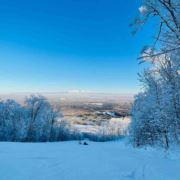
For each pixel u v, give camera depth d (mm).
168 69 9094
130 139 31812
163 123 18172
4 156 10242
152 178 6445
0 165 7652
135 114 27875
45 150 14703
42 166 8031
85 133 100250
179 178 6406
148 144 25750
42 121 55531
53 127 63062
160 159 11539
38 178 6117
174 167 8305
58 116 61656
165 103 16219
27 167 7629
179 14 4848
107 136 103562
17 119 54594
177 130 16844
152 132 24859
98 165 8820
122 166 8625
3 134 53188
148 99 20422
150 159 11516
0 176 6148
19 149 14336
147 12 5223
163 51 5184
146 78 16906
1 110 54531
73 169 7656
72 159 10602
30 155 11289
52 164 8625
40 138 56594
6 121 53750
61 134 70812
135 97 27688
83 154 13523
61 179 6102
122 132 105500
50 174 6672
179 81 10359
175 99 14828
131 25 5508
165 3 4930
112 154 14344
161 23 5180
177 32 4848
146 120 24797
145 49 5305
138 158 12008
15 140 52594
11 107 55312
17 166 7699
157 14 5168
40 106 55125
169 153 14273
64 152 14094
